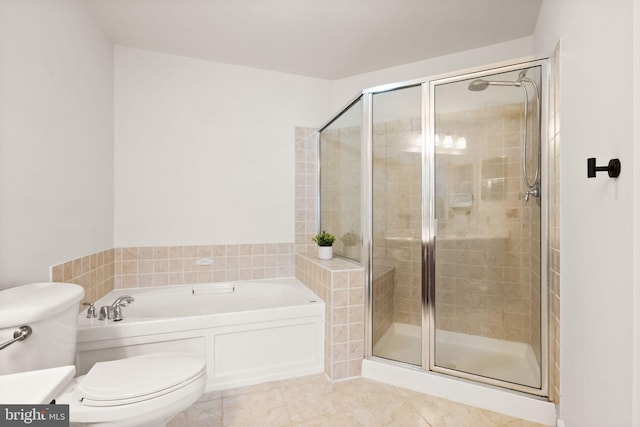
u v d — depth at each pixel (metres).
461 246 2.06
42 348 1.12
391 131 2.17
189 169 2.70
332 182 2.84
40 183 1.54
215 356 1.97
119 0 1.96
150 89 2.59
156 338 1.86
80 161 1.94
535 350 1.81
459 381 1.86
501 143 1.95
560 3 1.58
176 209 2.67
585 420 1.23
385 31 2.33
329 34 2.36
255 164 2.91
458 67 2.65
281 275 3.00
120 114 2.50
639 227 0.84
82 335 1.72
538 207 1.82
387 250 2.17
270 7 2.04
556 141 1.59
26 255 1.44
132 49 2.54
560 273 1.53
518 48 2.44
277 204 2.98
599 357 1.11
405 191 2.13
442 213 2.07
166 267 2.64
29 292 1.24
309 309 2.16
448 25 2.25
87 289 2.04
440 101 2.04
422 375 1.94
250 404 1.80
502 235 2.00
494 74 1.86
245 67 2.88
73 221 1.85
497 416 1.70
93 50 2.12
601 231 1.10
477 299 2.08
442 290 2.06
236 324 2.01
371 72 3.01
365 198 2.21
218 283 2.73
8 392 0.70
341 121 2.66
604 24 1.07
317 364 2.19
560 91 1.52
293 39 2.43
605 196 1.07
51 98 1.63
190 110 2.70
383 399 1.86
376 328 2.17
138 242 2.57
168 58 2.64
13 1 1.36
